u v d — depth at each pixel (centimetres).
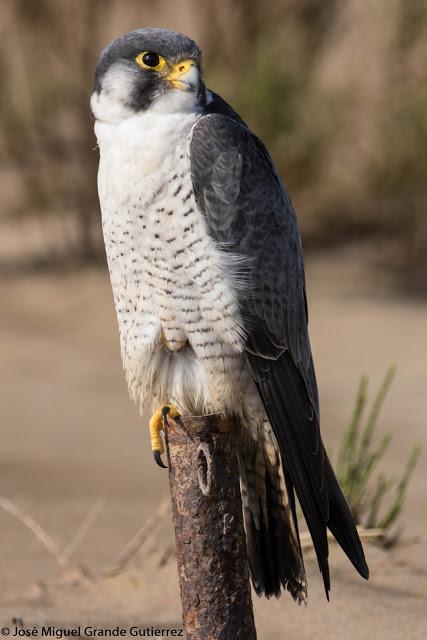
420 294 2205
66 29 2639
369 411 1561
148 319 752
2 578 916
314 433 735
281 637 764
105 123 747
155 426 734
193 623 656
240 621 657
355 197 2616
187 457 651
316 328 2005
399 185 2538
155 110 736
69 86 2619
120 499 1178
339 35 2733
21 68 2684
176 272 734
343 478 954
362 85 2670
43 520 1094
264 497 733
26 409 1551
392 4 2622
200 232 730
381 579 858
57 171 2644
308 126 2605
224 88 2556
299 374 766
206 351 745
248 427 755
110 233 746
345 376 1742
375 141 2606
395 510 952
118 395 1630
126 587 873
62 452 1359
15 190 2892
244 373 750
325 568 664
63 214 2572
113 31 2706
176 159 727
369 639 751
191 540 654
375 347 1880
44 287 2266
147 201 726
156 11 2717
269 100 2555
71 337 1947
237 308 736
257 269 752
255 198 760
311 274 2358
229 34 2620
